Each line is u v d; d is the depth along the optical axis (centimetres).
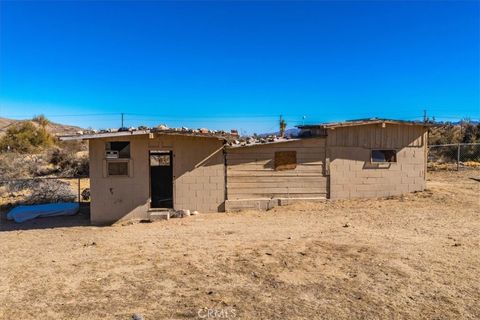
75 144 3400
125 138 1311
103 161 1295
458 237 943
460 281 659
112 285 675
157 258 834
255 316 546
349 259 787
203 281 684
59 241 1044
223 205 1412
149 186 1327
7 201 1634
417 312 552
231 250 881
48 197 1617
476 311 552
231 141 1424
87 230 1195
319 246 891
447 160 2850
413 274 695
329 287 645
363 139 1521
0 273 758
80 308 583
